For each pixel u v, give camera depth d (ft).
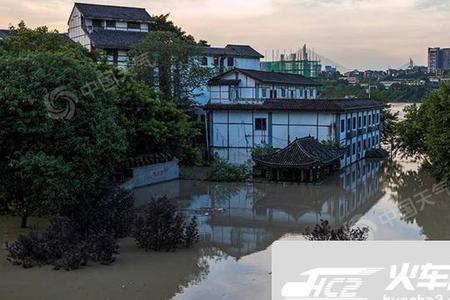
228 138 154.81
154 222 70.08
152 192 115.55
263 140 151.12
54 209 74.90
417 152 155.22
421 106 155.94
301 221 90.22
